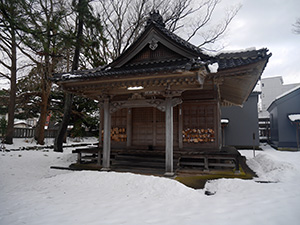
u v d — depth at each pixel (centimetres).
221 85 895
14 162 1012
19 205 459
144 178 597
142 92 788
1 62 1486
